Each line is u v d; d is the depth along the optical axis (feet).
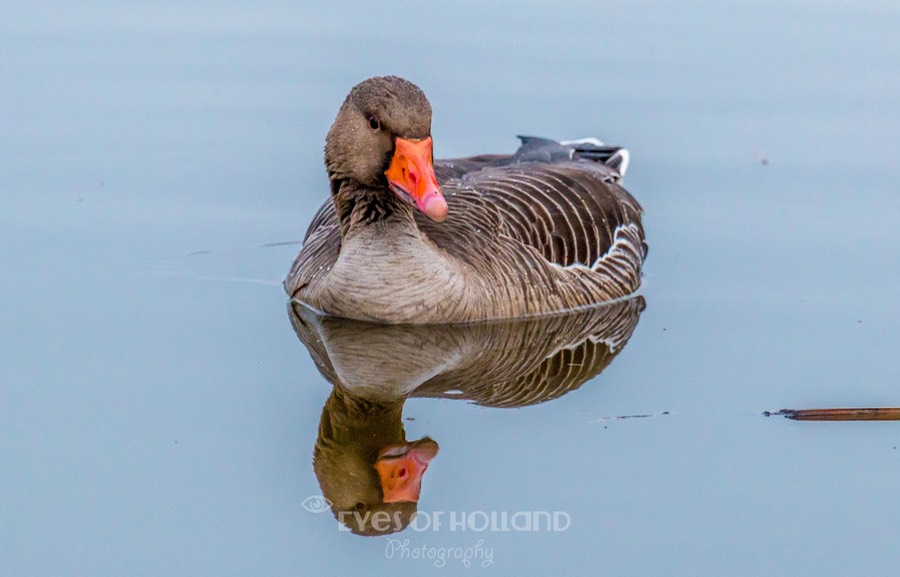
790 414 43.32
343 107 48.96
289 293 53.26
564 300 52.34
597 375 46.68
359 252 49.29
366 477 40.01
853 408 43.27
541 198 54.49
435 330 49.70
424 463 40.60
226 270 56.08
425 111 47.11
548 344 49.83
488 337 50.03
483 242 50.83
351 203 49.52
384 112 47.01
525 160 60.44
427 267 48.88
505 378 46.39
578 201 55.57
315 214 61.00
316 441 41.75
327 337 49.37
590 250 54.54
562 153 61.87
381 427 42.68
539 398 44.75
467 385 45.70
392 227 48.91
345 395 44.73
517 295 50.78
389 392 45.03
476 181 55.06
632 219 58.90
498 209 52.80
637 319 52.54
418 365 47.21
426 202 45.50
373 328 49.80
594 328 51.49
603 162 62.85
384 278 49.06
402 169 46.78
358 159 47.88
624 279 55.47
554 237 53.62
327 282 50.11
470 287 49.42
